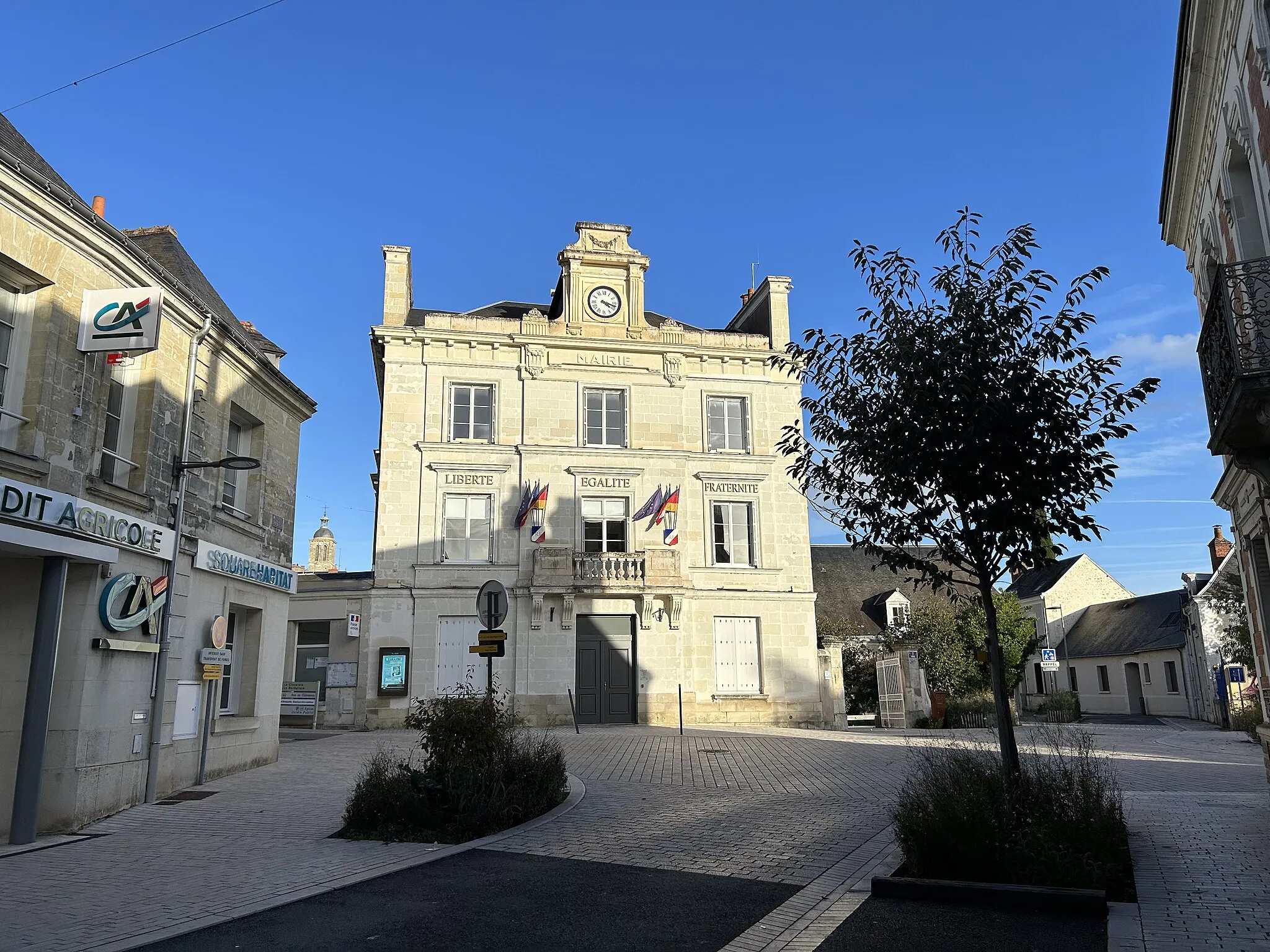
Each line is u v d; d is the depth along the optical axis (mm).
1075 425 7609
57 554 9844
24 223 9719
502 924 6113
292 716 24469
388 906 6613
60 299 10156
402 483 24984
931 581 8422
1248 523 11594
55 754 10078
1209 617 34406
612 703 24797
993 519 7520
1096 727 31641
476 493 25328
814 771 14297
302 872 7711
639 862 8016
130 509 11344
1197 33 9172
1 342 9750
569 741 18984
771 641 26000
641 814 10453
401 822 9352
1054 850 6598
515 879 7383
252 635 15523
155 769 11602
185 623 12711
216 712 14172
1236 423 7371
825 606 39250
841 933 5824
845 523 8609
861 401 8266
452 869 7789
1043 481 7480
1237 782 13812
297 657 25547
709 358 27266
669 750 17219
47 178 9930
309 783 13305
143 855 8539
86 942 5754
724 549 26531
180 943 5730
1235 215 9508
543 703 24219
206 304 13812
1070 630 49688
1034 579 53812
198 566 13062
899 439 7848
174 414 12453
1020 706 48469
